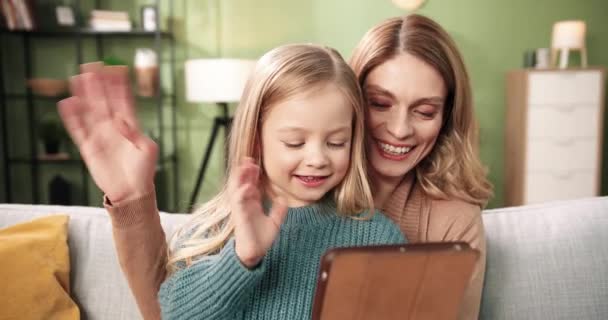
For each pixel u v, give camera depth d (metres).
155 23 3.45
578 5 3.61
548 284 1.04
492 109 3.71
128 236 0.72
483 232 0.90
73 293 1.09
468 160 0.91
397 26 0.84
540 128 3.24
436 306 0.51
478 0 3.63
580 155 3.23
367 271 0.48
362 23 3.67
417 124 0.83
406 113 0.81
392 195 0.92
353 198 0.77
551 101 3.21
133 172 0.70
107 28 3.39
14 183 3.79
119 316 1.06
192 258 0.74
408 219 0.90
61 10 3.45
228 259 0.63
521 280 1.04
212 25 3.69
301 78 0.67
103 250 1.12
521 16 3.62
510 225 1.10
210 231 0.78
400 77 0.80
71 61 3.67
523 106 3.27
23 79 3.70
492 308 1.03
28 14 3.33
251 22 3.68
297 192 0.71
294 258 0.75
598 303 1.03
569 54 3.66
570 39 3.23
